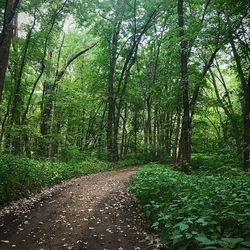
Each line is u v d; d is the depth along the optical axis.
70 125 37.16
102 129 41.53
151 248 6.58
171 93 16.98
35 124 29.28
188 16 20.05
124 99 42.97
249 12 13.99
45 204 11.12
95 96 43.31
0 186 10.72
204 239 4.30
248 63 19.89
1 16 17.98
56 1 25.47
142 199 10.43
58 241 7.11
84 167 24.22
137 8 33.81
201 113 20.17
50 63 29.97
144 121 47.38
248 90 17.41
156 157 36.84
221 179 11.34
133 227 8.24
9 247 6.71
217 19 15.52
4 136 24.81
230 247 4.09
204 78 17.42
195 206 6.71
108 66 38.50
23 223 8.59
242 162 16.58
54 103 31.50
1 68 15.71
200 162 21.53
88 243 7.00
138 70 40.31
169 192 9.41
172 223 6.64
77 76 43.31
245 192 7.07
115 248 6.71
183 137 16.17
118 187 15.50
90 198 12.27
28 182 13.31
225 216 5.82
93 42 41.06
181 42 15.88
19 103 27.59
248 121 17.11
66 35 38.59
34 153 26.08
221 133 35.28
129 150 55.03
